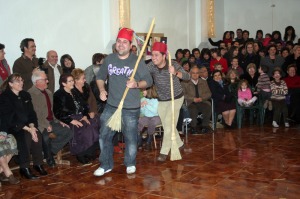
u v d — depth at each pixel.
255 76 8.05
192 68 6.91
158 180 4.11
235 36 11.52
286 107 7.32
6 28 5.81
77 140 4.85
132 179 4.18
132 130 4.29
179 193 3.68
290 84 7.57
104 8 7.45
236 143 5.88
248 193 3.63
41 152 4.50
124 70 4.12
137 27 8.40
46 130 4.73
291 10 10.97
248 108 7.36
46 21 6.40
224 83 7.51
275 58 8.35
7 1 5.81
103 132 4.30
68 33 6.80
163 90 4.75
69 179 4.27
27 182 4.20
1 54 5.02
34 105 4.62
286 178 4.06
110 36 7.45
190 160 4.91
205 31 10.52
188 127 6.95
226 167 4.54
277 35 9.98
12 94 4.33
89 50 7.21
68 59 6.04
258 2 11.30
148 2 8.69
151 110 5.57
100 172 4.34
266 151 5.30
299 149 5.38
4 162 4.14
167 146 4.93
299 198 3.48
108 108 4.25
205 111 6.88
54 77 5.85
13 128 4.28
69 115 4.89
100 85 4.26
